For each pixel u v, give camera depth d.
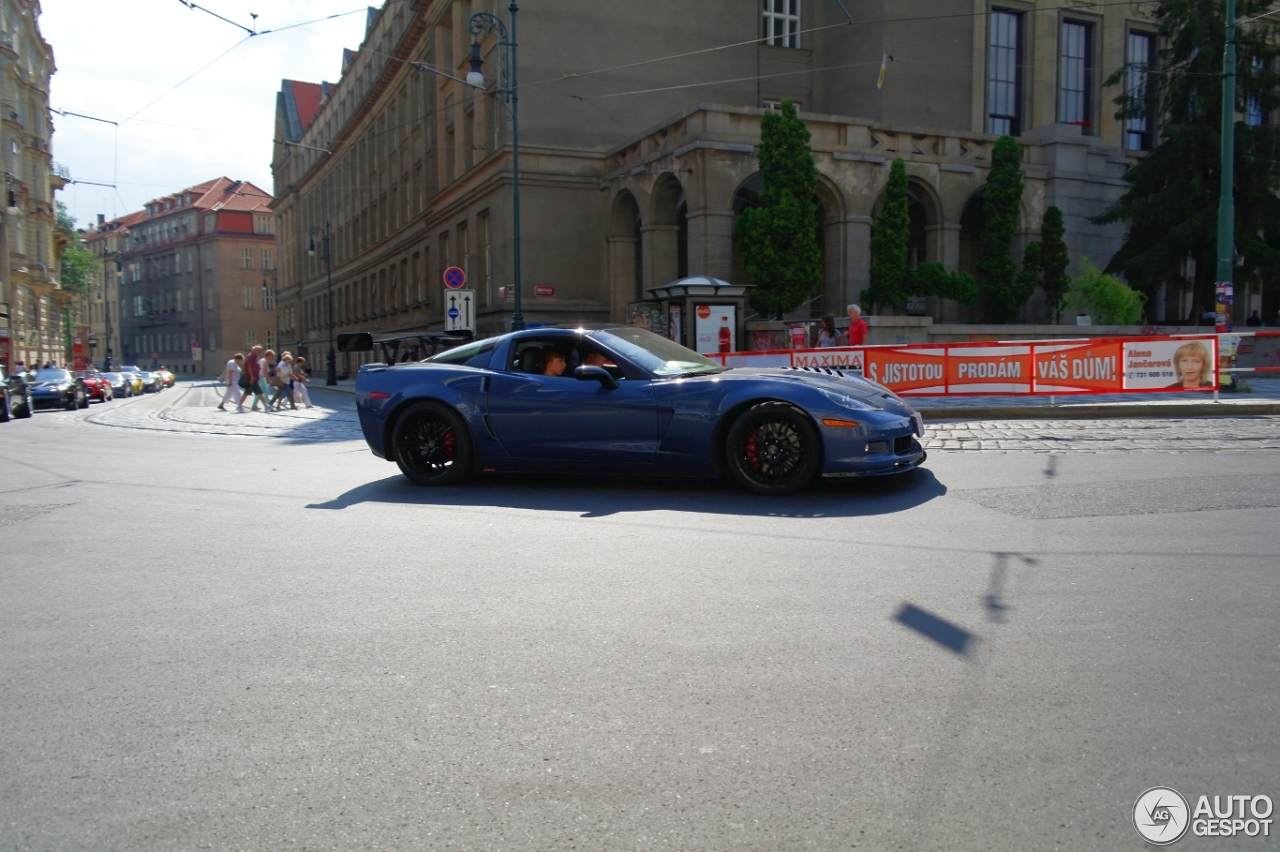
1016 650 3.40
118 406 29.98
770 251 22.64
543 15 29.64
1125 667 3.22
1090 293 24.31
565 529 5.75
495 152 29.62
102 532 6.02
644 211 27.27
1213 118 26.84
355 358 56.88
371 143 52.19
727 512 6.19
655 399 6.98
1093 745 2.66
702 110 24.39
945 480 7.18
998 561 4.65
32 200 53.62
